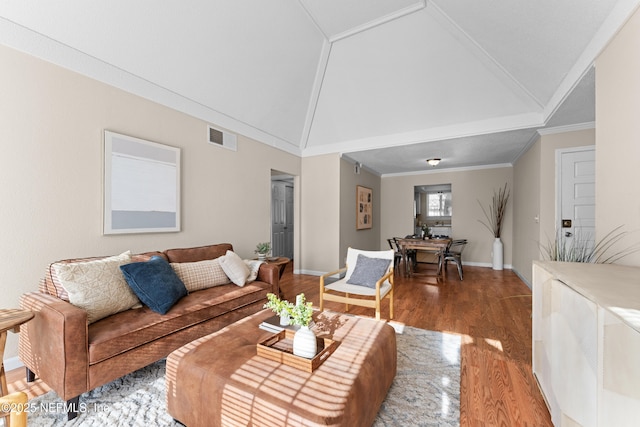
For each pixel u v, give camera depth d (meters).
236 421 1.16
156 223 2.84
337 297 2.85
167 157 2.94
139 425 1.43
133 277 1.97
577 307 1.15
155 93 2.82
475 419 1.47
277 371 1.28
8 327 1.37
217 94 3.35
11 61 1.93
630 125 1.62
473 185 6.40
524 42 2.54
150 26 2.41
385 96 4.03
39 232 2.08
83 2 2.06
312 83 4.14
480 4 2.39
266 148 4.45
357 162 5.95
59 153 2.17
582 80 2.37
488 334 2.56
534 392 1.70
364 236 6.40
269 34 3.06
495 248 5.90
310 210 5.37
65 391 1.42
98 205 2.41
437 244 4.95
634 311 0.85
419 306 3.42
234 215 3.81
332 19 3.10
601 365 0.95
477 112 3.82
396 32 3.19
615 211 1.76
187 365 1.36
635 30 1.58
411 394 1.68
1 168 1.91
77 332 1.47
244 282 2.74
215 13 2.60
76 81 2.26
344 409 1.07
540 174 3.79
